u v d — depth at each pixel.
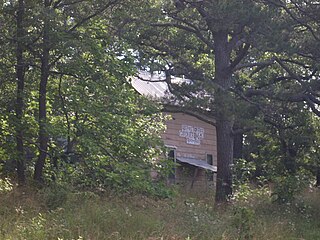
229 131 19.84
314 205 19.61
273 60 20.11
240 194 19.33
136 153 15.30
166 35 20.92
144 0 16.80
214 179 28.53
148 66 18.89
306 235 15.05
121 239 11.38
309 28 17.84
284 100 20.22
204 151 29.56
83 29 15.24
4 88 15.53
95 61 14.87
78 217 11.88
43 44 14.41
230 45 19.86
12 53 14.86
